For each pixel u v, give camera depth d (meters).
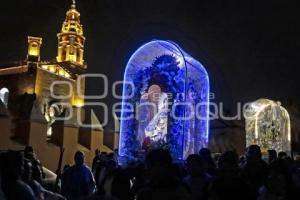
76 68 54.78
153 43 21.41
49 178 18.03
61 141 38.12
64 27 58.50
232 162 5.89
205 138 21.80
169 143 20.86
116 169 8.95
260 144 27.94
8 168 5.76
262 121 28.33
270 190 6.01
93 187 10.66
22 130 34.97
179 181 5.16
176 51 21.39
